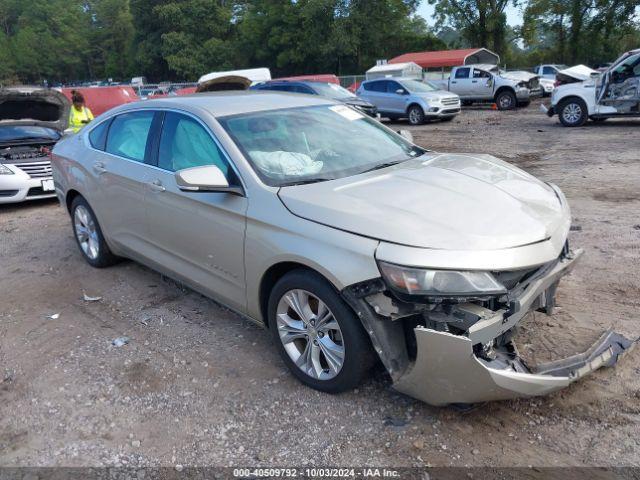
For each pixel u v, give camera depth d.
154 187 4.23
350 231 2.96
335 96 17.70
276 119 4.09
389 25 52.25
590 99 15.28
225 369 3.69
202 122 3.98
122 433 3.13
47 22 100.00
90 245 5.63
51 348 4.12
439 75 38.53
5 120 9.77
